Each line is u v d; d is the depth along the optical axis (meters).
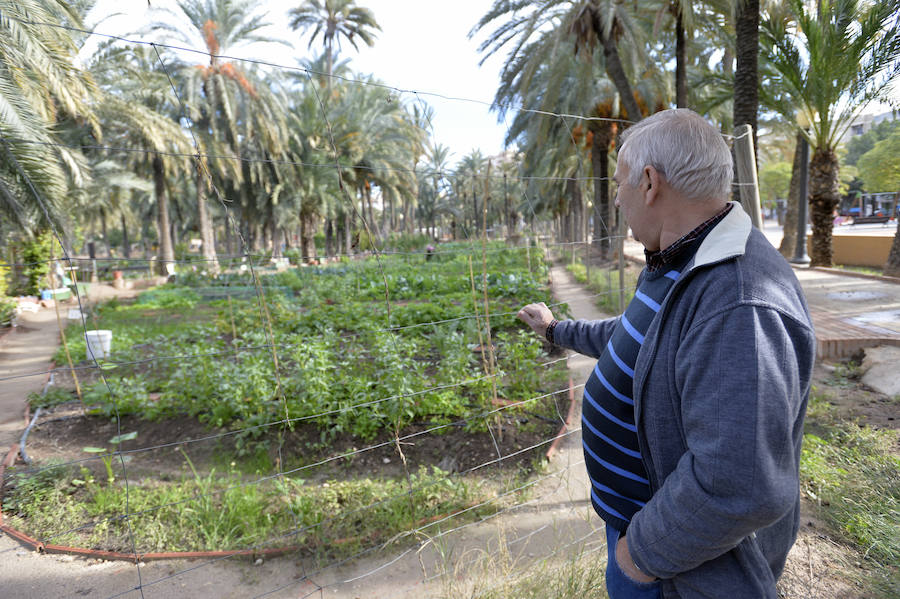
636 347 1.12
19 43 6.58
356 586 2.35
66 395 5.07
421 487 3.05
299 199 24.64
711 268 0.97
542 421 4.10
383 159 24.80
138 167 23.95
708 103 11.98
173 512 2.97
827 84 10.28
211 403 4.32
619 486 1.21
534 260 11.64
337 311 9.01
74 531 2.84
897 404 4.16
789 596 2.10
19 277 13.62
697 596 1.02
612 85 13.55
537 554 2.46
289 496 2.87
